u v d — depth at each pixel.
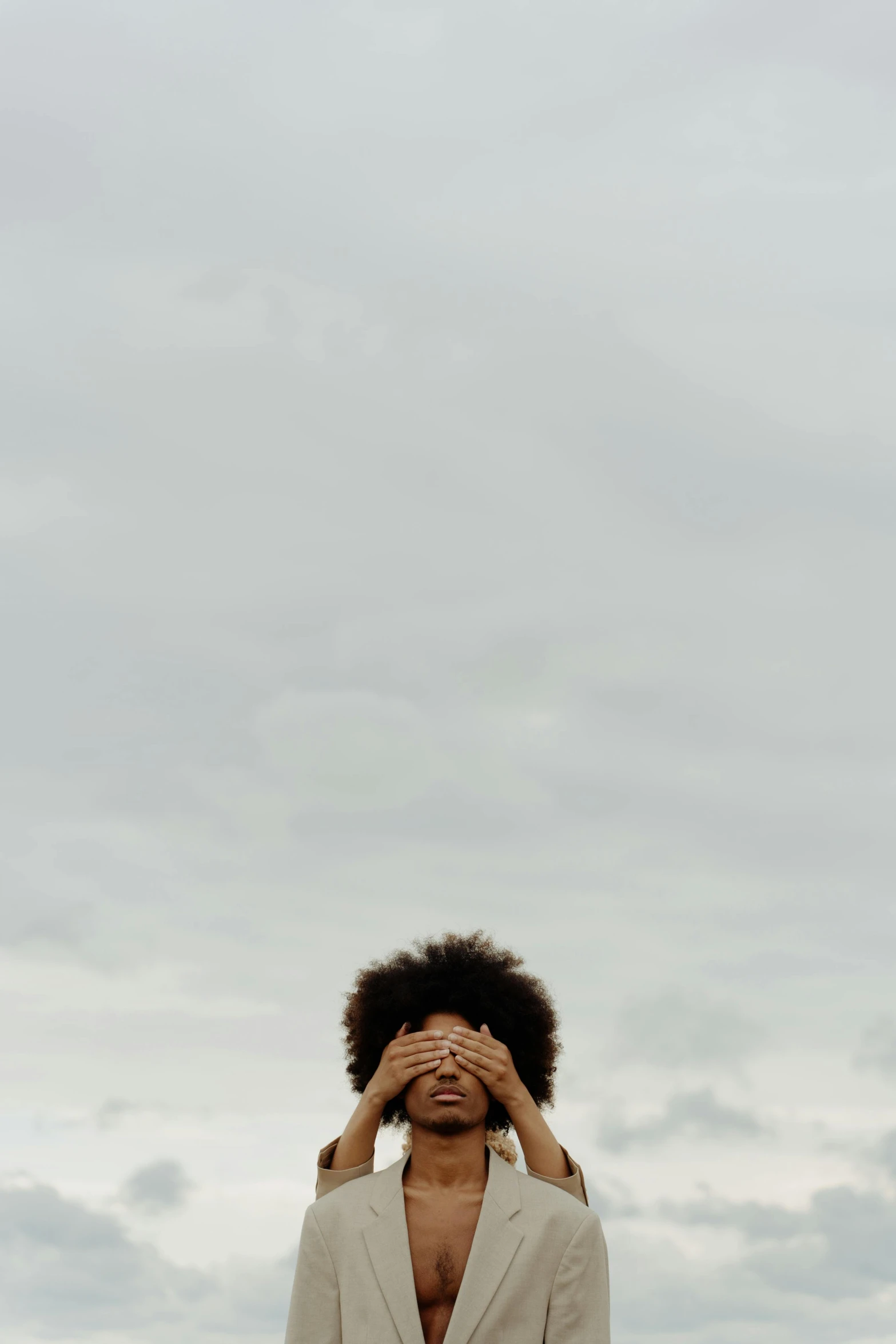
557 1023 6.52
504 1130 6.33
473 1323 5.38
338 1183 5.88
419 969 6.20
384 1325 5.41
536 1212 5.57
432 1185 5.70
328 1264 5.62
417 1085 5.68
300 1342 5.58
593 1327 5.51
